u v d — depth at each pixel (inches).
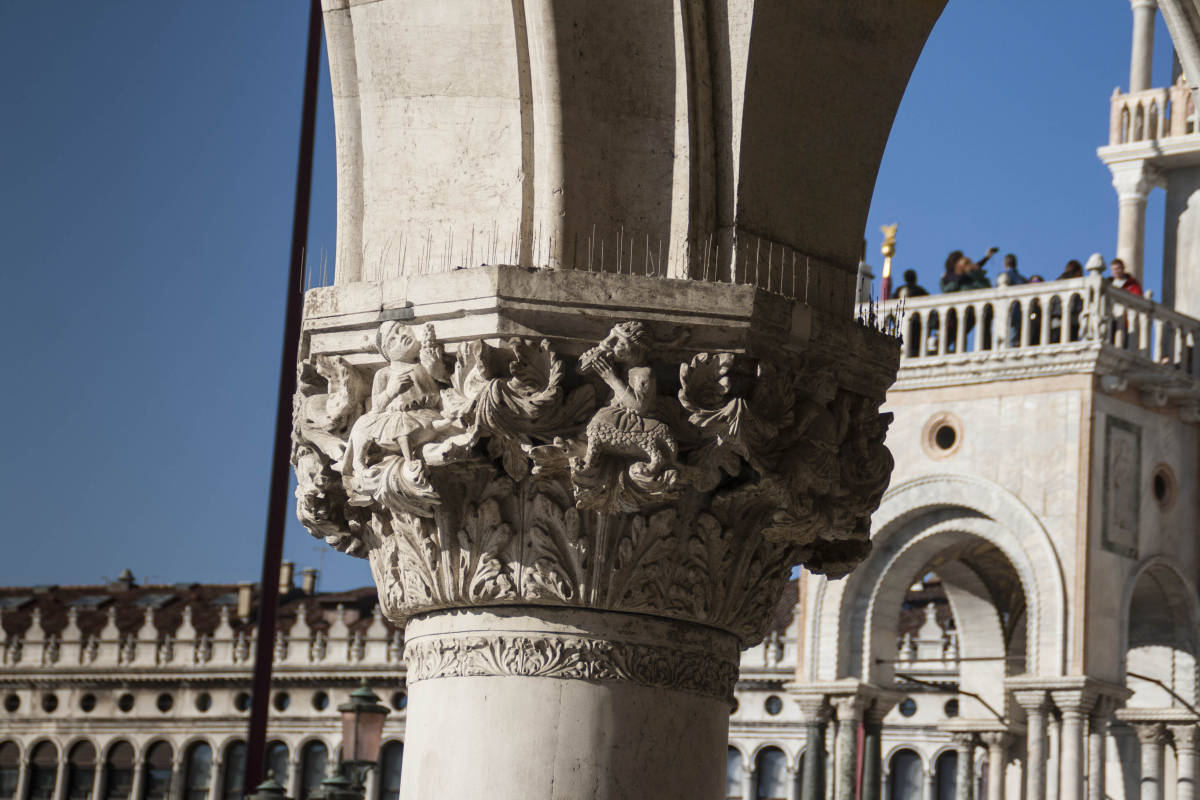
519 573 283.3
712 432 275.6
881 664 1208.8
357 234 309.3
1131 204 1317.7
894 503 1208.2
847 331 293.9
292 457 307.4
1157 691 1226.0
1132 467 1175.6
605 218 291.1
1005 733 1269.7
